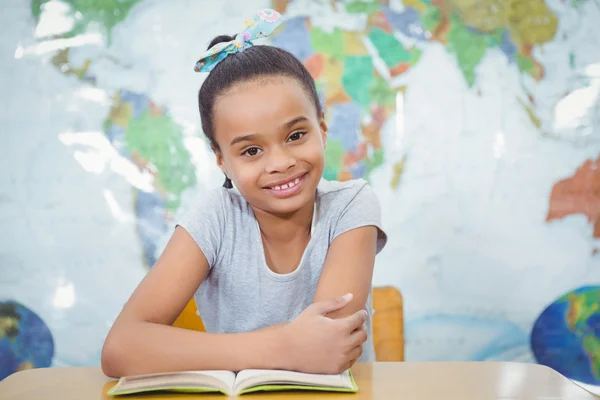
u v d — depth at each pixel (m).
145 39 2.17
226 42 1.13
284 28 2.16
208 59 1.08
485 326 2.19
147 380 0.81
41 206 2.16
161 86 2.17
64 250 2.16
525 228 2.20
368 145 2.17
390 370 0.90
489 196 2.19
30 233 2.15
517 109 2.19
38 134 2.16
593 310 2.19
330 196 1.16
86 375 0.93
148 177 2.17
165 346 0.89
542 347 2.19
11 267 2.15
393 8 2.18
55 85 2.16
